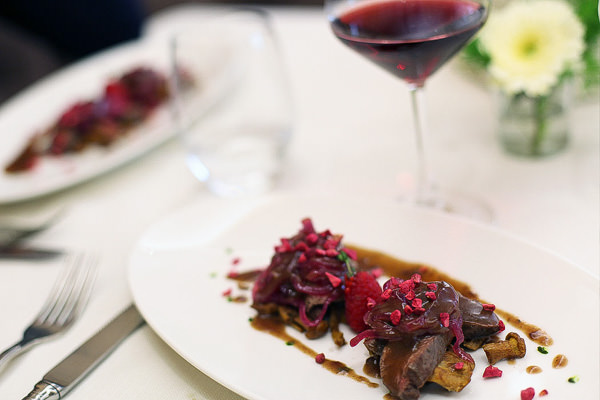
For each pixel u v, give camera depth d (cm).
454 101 63
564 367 35
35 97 72
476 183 52
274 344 39
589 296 37
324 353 38
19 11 110
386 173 55
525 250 40
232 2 129
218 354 38
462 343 37
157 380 39
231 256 46
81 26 107
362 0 46
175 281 44
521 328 37
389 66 45
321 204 48
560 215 47
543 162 52
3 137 66
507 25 49
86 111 64
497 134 56
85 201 58
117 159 59
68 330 43
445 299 36
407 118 62
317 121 65
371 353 37
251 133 59
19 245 53
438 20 43
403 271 43
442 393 35
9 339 44
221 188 55
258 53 57
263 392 36
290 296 41
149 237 48
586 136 54
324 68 73
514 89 48
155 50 77
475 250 42
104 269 49
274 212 49
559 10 48
